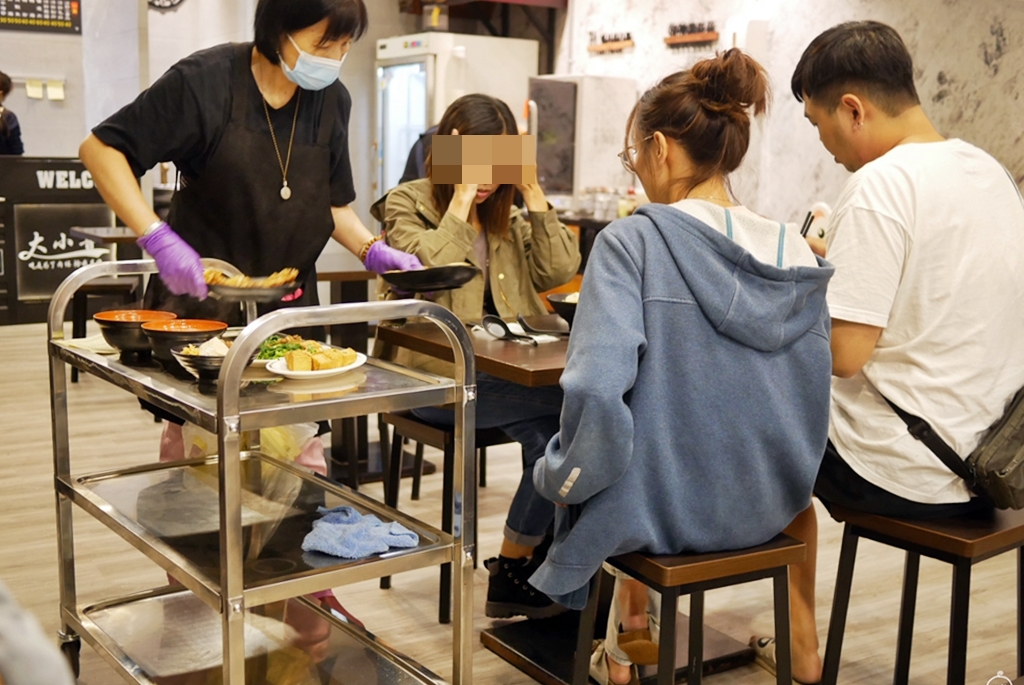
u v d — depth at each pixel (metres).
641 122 1.74
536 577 1.73
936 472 1.95
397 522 1.98
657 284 1.60
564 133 6.09
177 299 2.33
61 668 0.67
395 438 2.81
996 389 1.96
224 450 1.54
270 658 2.07
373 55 7.09
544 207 2.80
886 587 2.89
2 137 6.95
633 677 2.18
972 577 3.02
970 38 4.16
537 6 6.79
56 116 8.03
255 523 1.94
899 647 2.14
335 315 1.63
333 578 1.72
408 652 2.43
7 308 6.93
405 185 2.84
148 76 6.96
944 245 1.90
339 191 2.48
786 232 1.71
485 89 6.56
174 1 7.24
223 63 2.19
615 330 1.55
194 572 1.71
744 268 1.60
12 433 4.27
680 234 1.61
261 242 2.28
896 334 1.97
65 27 7.91
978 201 1.94
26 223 6.91
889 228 1.89
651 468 1.63
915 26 4.39
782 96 5.04
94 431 4.34
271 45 2.09
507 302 2.79
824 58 2.02
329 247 6.77
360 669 2.04
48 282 7.05
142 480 2.25
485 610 2.61
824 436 1.74
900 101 1.99
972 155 1.98
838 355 1.95
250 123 2.22
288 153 2.27
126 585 2.74
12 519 3.24
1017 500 1.91
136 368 1.95
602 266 1.61
